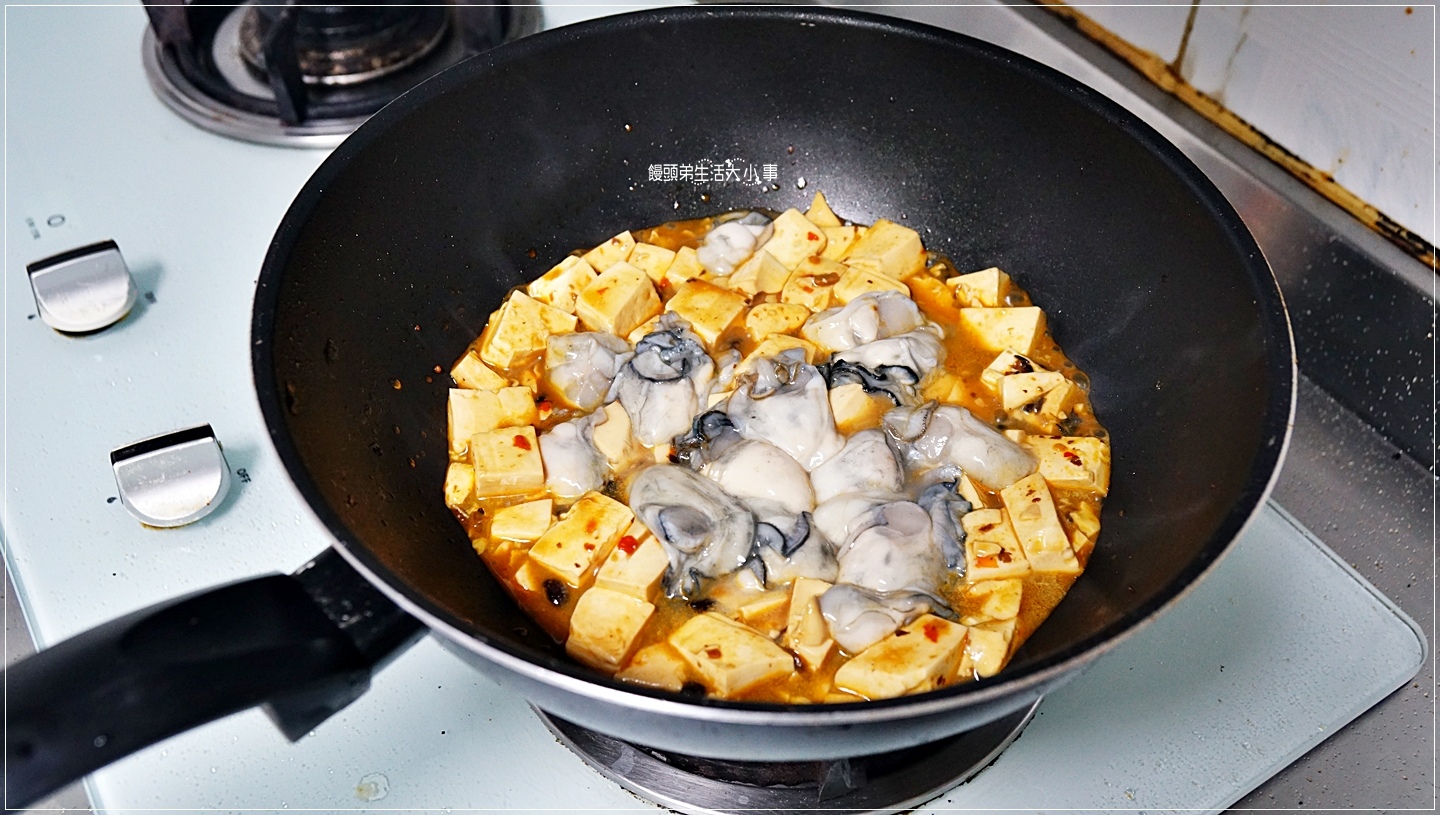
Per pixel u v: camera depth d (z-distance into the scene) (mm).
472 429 337
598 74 363
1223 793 280
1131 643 310
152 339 373
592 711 217
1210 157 392
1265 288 276
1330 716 296
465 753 286
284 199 417
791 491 321
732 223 393
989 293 371
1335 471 378
